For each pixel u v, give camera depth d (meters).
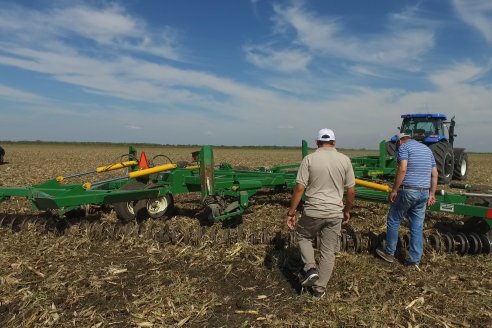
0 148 23.55
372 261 5.57
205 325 3.91
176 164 8.40
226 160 32.19
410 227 5.40
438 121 14.38
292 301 4.38
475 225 6.60
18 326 3.84
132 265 5.32
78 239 6.25
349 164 4.41
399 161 5.27
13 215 7.30
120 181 8.03
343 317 4.01
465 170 15.39
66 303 4.27
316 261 5.40
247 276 5.02
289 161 31.72
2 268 5.16
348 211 4.58
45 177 15.20
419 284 4.80
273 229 7.06
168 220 7.71
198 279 4.88
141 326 3.86
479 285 4.81
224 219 6.91
